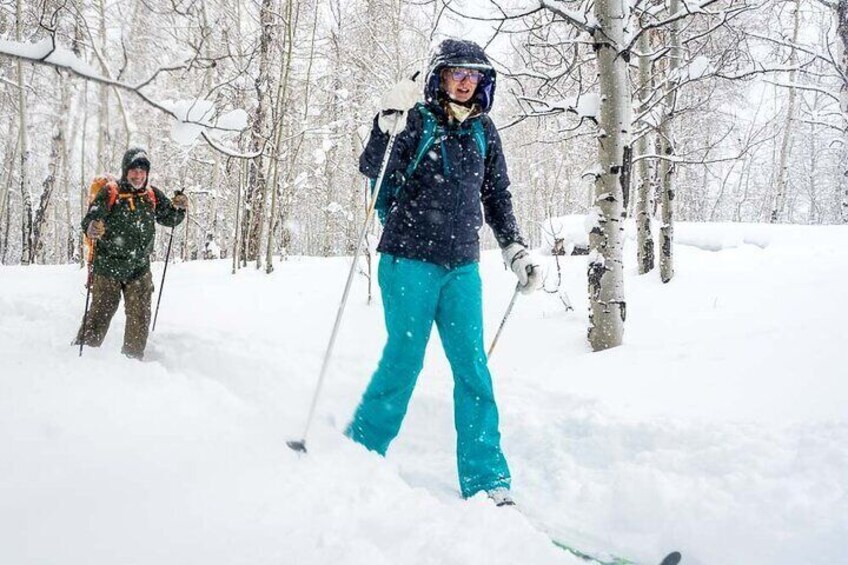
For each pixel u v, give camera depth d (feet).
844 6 26.68
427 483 9.63
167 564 5.33
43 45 5.49
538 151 90.94
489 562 5.89
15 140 55.42
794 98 61.87
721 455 9.12
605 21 16.33
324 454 8.16
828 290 19.03
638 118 19.58
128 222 14.33
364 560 5.57
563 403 12.03
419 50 43.11
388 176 9.36
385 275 9.32
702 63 18.21
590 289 16.96
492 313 22.89
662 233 25.25
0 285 28.63
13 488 6.08
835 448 8.59
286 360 14.48
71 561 5.17
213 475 6.97
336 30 52.03
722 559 7.74
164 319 21.59
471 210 9.22
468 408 9.13
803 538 7.50
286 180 47.34
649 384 12.61
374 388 9.39
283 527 6.15
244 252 38.42
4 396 8.12
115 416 8.14
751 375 12.10
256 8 32.65
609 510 8.82
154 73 5.85
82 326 13.87
